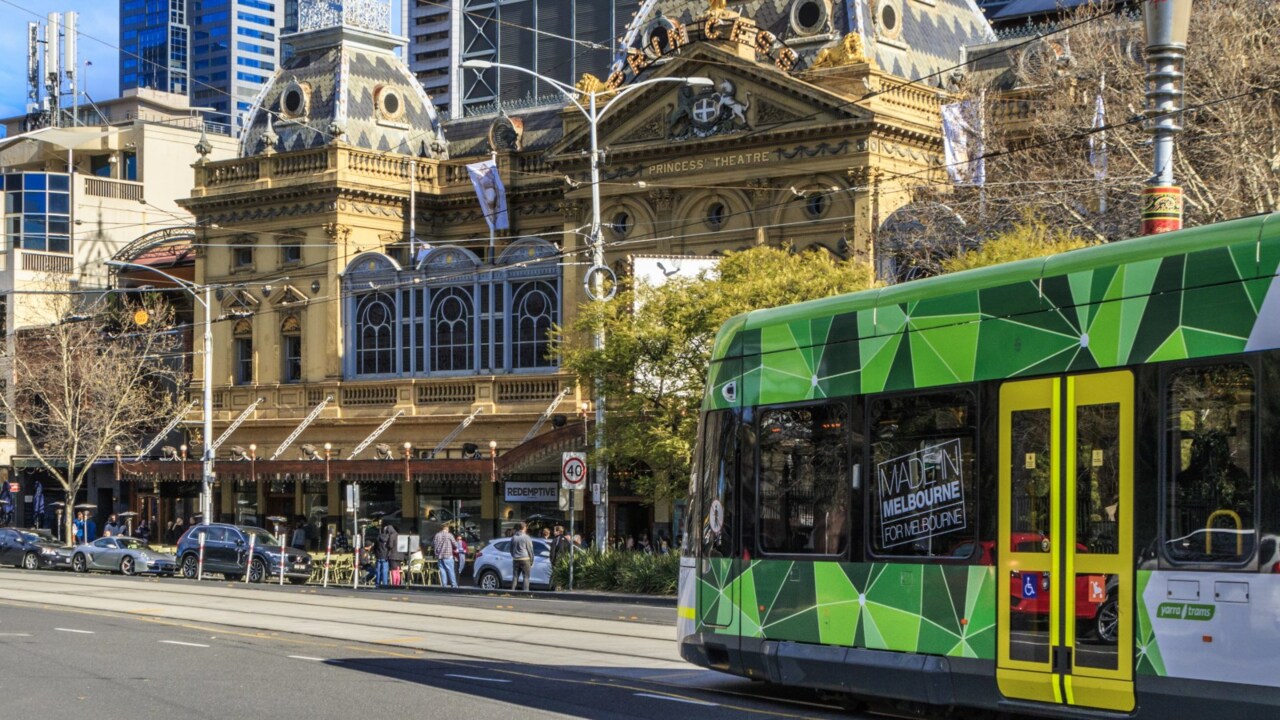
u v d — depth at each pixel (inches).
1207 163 1349.7
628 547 1845.5
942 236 1611.7
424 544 2268.7
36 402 2888.8
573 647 951.0
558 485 2086.6
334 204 2351.1
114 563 2049.7
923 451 622.8
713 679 796.6
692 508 757.3
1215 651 499.5
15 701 673.0
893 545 633.6
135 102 4252.0
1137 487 531.5
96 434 2559.1
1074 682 547.2
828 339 679.7
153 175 3422.7
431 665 834.2
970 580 594.2
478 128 2529.5
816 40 1914.4
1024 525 574.2
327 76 2461.9
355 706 658.2
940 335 621.3
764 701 703.7
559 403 2098.9
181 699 680.4
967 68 1993.1
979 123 1673.2
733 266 1546.5
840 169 1834.4
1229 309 509.7
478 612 1229.7
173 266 2731.3
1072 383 561.3
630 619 1159.6
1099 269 557.9
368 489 2336.4
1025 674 566.6
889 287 655.1
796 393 695.7
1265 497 490.3
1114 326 548.1
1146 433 531.2
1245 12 1337.4
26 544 2196.1
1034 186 1510.8
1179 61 720.3
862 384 658.2
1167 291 531.5
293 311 2416.3
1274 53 1325.0
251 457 2429.9
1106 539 541.3
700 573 743.7
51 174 3253.0
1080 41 1541.6
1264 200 1274.6
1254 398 497.7
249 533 1911.9
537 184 2304.4
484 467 2030.0
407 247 2400.3
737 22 1920.5
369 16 2504.9
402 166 2422.5
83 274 3211.1
